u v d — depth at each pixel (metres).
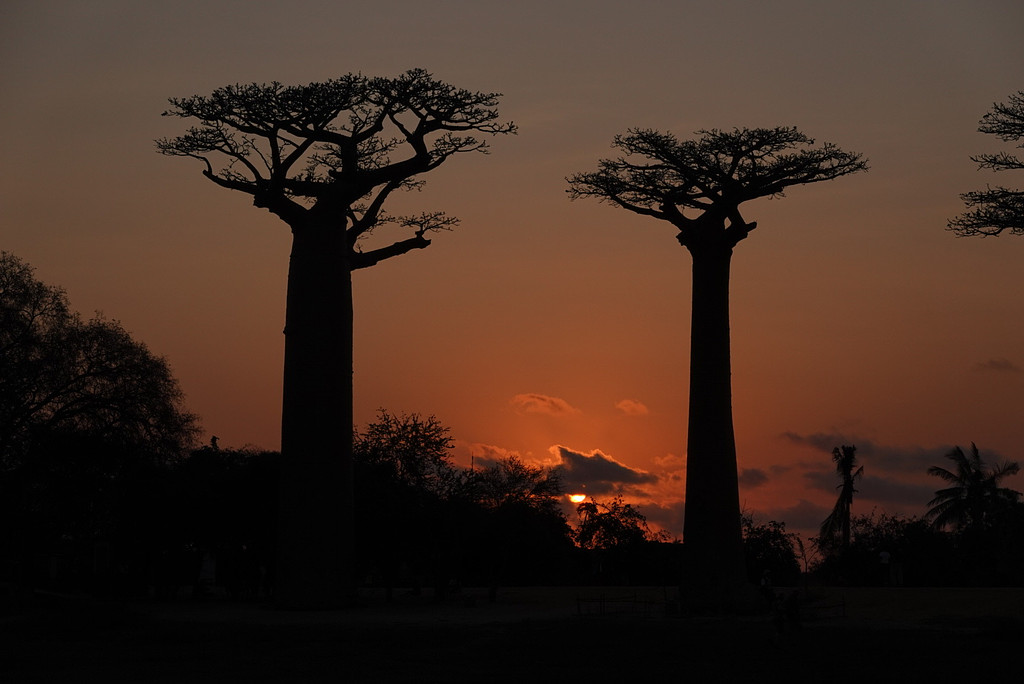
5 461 42.91
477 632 31.44
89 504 46.25
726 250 41.78
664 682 21.44
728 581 39.66
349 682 21.86
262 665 24.70
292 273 43.59
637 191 42.69
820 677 21.80
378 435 49.78
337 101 42.78
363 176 43.88
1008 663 23.38
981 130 39.09
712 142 41.19
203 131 44.19
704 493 40.28
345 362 43.41
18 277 45.09
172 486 49.28
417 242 46.91
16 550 45.09
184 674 23.30
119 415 44.91
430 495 48.69
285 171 43.75
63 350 44.19
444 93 43.47
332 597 41.91
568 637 29.62
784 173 41.38
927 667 23.00
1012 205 38.47
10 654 26.67
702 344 41.31
